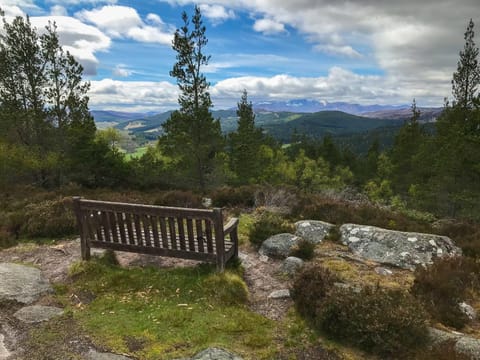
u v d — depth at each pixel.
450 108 20.45
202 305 4.91
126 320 4.45
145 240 6.02
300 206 11.70
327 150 52.25
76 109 19.34
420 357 3.68
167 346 3.83
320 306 4.47
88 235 6.39
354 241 8.09
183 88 18.23
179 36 17.52
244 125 32.88
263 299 5.35
